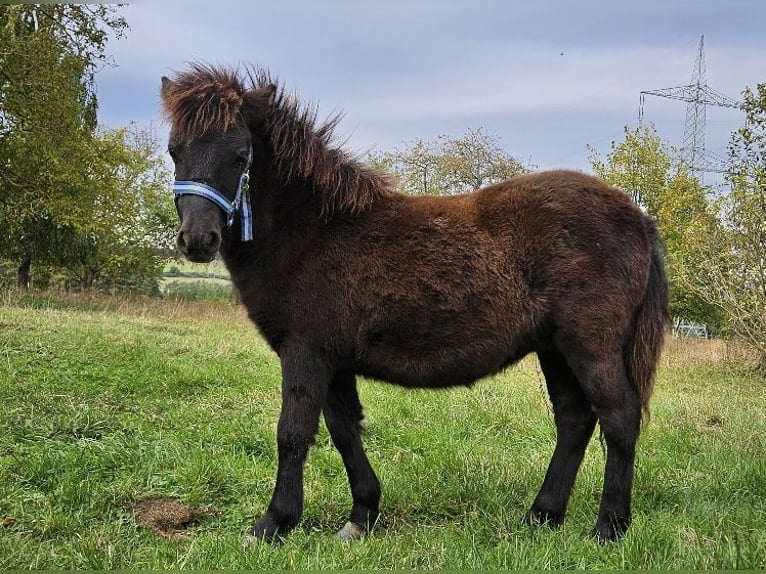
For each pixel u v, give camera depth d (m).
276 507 3.53
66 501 3.86
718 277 9.67
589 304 3.53
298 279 3.58
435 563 3.14
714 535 3.36
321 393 3.62
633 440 3.56
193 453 4.72
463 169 26.31
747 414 6.60
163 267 27.30
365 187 3.73
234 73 3.80
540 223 3.59
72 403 5.80
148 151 26.92
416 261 3.59
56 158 16.64
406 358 3.65
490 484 4.39
